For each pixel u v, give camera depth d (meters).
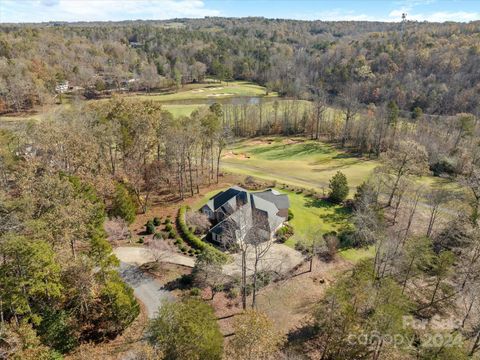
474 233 46.84
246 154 98.81
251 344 27.31
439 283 43.66
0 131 63.53
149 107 75.12
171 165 70.19
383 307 30.67
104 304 34.78
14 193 49.72
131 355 32.16
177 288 42.62
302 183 76.62
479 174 58.91
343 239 55.53
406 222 59.41
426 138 88.12
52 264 29.33
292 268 48.62
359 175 80.50
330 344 33.50
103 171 56.19
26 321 28.70
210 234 54.72
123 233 51.03
